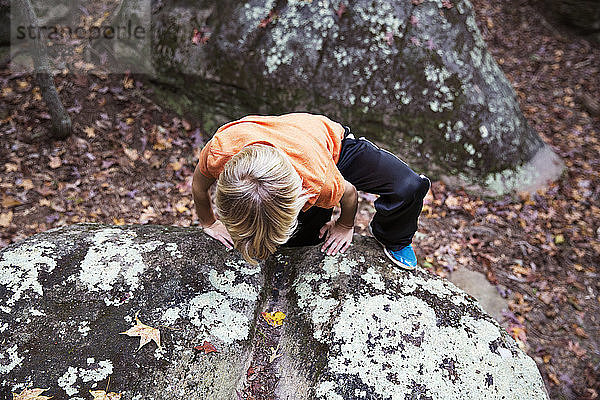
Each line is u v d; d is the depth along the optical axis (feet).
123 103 15.48
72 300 6.76
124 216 13.06
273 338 7.05
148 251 7.49
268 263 7.74
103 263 7.22
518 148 16.46
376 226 7.89
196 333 6.59
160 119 15.51
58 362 6.12
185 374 6.18
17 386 5.87
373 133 15.53
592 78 23.53
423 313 7.09
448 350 6.70
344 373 6.32
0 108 14.34
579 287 14.16
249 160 5.16
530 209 15.99
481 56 16.37
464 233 14.94
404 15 15.25
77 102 15.01
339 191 6.39
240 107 15.64
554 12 26.27
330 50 15.05
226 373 6.37
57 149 13.84
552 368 12.24
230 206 5.19
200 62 15.35
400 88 15.20
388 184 7.18
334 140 7.02
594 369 12.31
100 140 14.46
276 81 15.10
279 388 6.61
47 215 12.49
